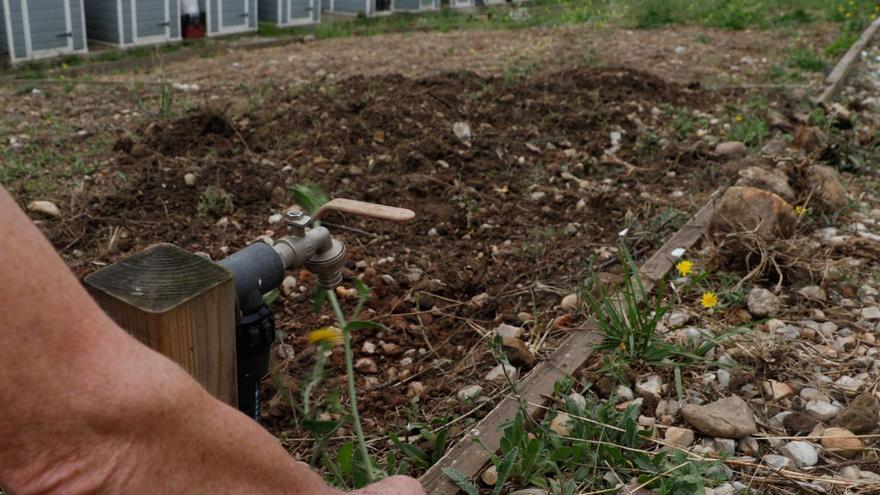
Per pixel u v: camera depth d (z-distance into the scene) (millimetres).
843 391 2811
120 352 809
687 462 2340
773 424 2646
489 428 2486
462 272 3732
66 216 4148
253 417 2021
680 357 2955
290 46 10734
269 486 946
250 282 1868
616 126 5680
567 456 2344
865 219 4320
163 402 817
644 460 2365
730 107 6324
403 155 4965
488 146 5250
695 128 5871
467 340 3191
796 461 2469
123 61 10055
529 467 2287
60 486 784
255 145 5082
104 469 796
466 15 16703
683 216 4188
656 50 9422
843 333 3207
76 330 781
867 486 2338
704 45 9844
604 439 2467
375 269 3711
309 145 5098
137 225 4090
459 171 4895
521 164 5059
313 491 1011
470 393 2746
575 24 12859
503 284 3643
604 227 4227
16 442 764
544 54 9133
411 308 3416
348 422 2658
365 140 5223
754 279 3555
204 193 4352
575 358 2885
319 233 2074
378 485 1378
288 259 1980
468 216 4266
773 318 3273
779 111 6359
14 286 745
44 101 6547
